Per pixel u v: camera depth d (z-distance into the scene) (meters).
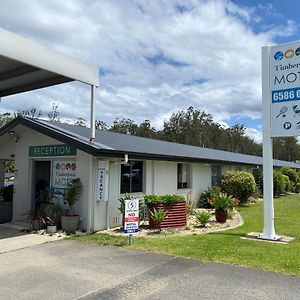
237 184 18.86
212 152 25.05
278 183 25.28
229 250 8.19
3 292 5.65
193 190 17.69
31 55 8.70
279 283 5.89
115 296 5.43
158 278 6.25
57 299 5.35
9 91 12.51
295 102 9.41
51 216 11.11
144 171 13.71
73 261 7.47
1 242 9.48
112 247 8.73
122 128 62.31
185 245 8.77
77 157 11.59
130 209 8.93
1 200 13.53
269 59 9.84
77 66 10.25
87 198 11.19
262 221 13.12
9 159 14.62
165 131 66.50
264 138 9.84
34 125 12.12
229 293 5.46
